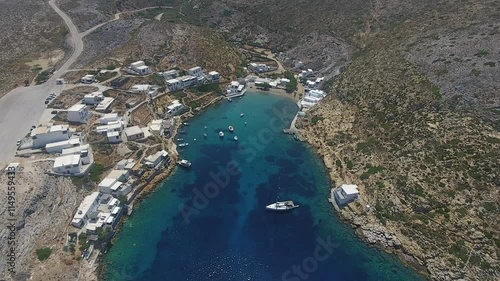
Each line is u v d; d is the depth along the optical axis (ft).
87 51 606.14
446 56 452.35
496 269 289.12
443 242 317.22
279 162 446.60
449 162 355.97
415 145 386.93
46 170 366.84
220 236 349.61
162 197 391.86
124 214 364.38
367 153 417.28
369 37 608.19
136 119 477.36
